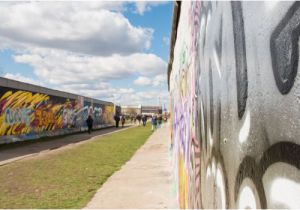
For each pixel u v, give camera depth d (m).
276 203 1.15
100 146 22.14
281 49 1.11
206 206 2.58
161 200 7.70
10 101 22.55
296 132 1.01
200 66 2.95
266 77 1.24
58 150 19.47
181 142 5.83
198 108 3.12
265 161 1.25
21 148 20.34
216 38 2.15
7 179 10.57
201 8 2.86
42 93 28.44
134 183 9.81
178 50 6.66
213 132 2.28
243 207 1.53
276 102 1.15
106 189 9.06
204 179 2.69
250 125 1.43
